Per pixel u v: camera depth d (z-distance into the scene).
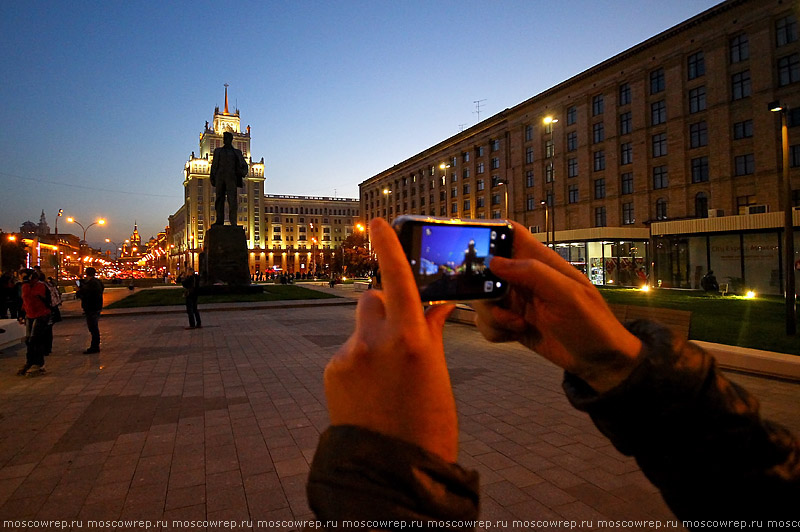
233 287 25.08
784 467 0.57
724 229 24.22
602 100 44.97
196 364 8.41
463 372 7.61
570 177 48.22
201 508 3.35
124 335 12.16
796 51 31.00
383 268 0.65
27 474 3.89
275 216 125.31
